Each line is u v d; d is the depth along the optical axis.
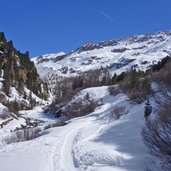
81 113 80.19
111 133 33.59
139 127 32.28
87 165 22.17
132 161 21.81
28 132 45.03
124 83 82.19
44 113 99.88
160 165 20.55
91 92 92.31
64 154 26.08
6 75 102.94
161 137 20.34
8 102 85.88
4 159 24.73
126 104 58.88
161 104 24.00
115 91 84.69
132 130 32.22
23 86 118.81
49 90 182.00
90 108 79.62
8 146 32.62
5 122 64.50
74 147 28.45
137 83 63.12
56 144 30.86
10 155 26.70
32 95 127.56
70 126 44.75
